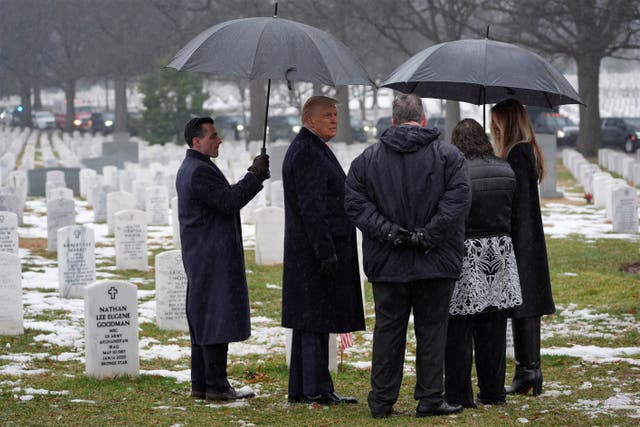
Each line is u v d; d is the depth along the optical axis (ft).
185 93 361.92
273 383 59.88
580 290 96.63
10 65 565.12
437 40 294.46
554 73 52.26
